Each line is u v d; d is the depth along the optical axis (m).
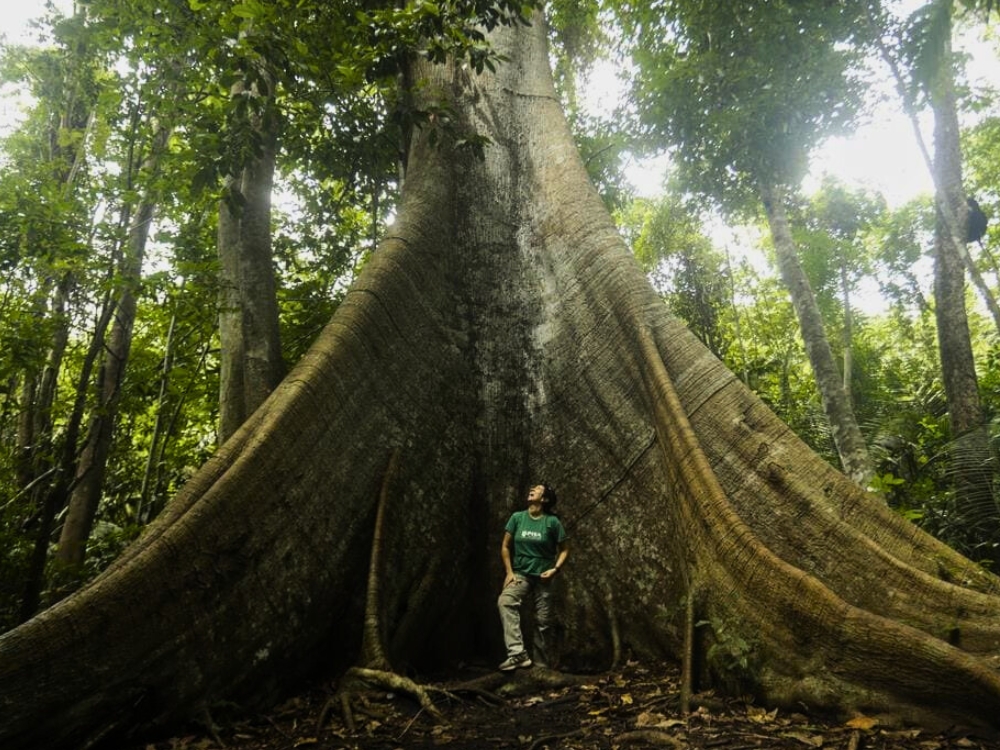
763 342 19.08
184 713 3.78
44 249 7.30
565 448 6.34
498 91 8.74
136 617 3.71
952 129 9.44
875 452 9.91
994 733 3.16
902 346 19.66
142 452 14.79
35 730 3.24
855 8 9.27
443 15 6.53
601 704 4.20
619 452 5.93
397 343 6.12
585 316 6.74
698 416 5.41
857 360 14.94
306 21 6.62
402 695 4.25
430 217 7.18
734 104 10.57
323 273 11.37
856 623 3.64
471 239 7.57
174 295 7.83
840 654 3.66
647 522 5.52
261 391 6.57
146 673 3.67
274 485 4.64
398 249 6.60
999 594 4.03
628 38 12.16
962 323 9.13
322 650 4.67
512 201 7.97
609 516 5.76
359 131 9.24
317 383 5.19
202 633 3.97
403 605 5.21
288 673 4.40
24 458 8.66
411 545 5.48
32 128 10.98
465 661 5.64
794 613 3.89
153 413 12.81
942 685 3.31
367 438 5.54
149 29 6.99
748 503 4.86
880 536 4.46
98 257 7.38
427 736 3.71
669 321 6.17
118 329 9.62
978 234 9.29
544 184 7.93
